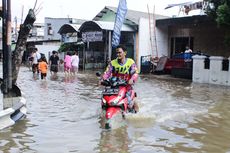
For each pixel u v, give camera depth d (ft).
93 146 18.43
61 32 99.40
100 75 25.03
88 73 76.79
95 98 35.86
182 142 19.75
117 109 23.00
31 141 19.13
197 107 31.68
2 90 31.96
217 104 33.71
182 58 72.23
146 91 43.96
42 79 58.18
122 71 24.44
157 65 77.56
